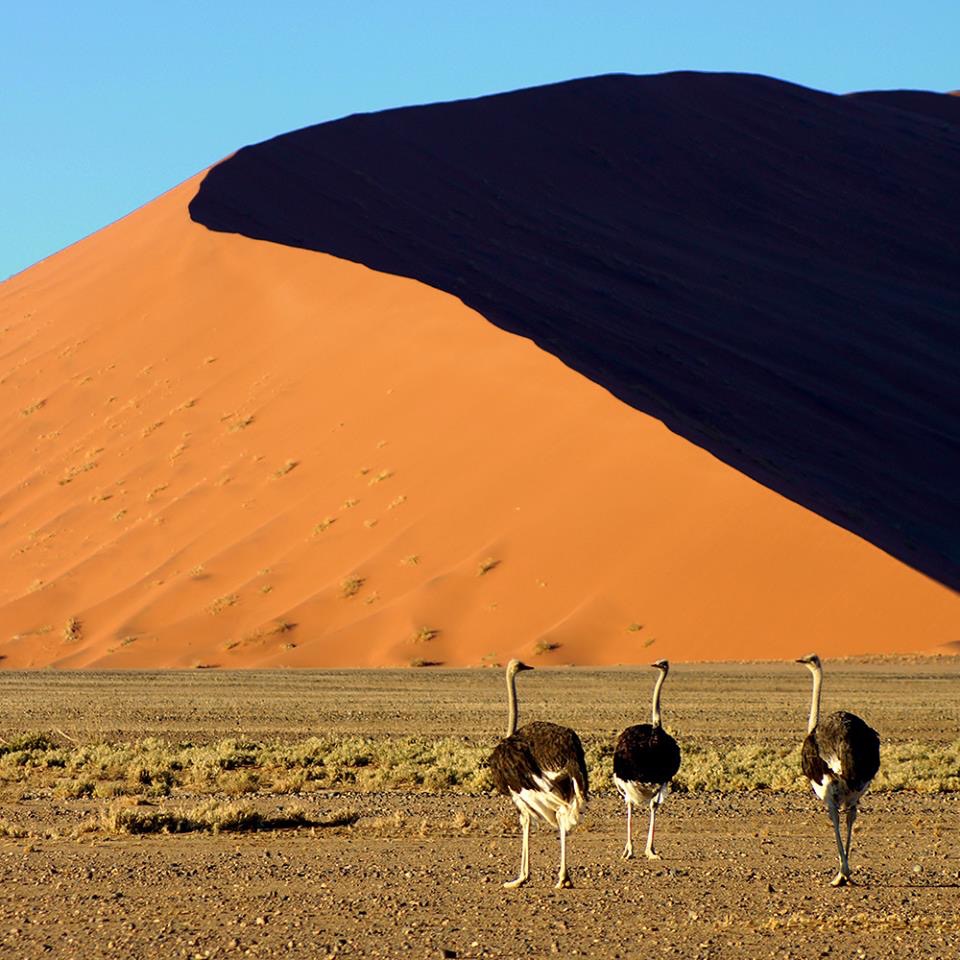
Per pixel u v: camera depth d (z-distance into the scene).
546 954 44.91
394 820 74.50
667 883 57.09
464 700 165.25
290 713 150.75
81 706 160.50
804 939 46.72
